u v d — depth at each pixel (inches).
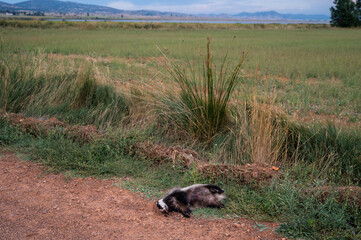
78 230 116.4
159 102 225.8
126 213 128.4
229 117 213.2
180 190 132.3
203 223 123.0
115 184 153.5
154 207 132.3
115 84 300.2
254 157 176.9
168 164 168.9
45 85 275.6
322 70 480.1
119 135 193.3
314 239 113.3
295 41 1069.1
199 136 206.1
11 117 218.8
